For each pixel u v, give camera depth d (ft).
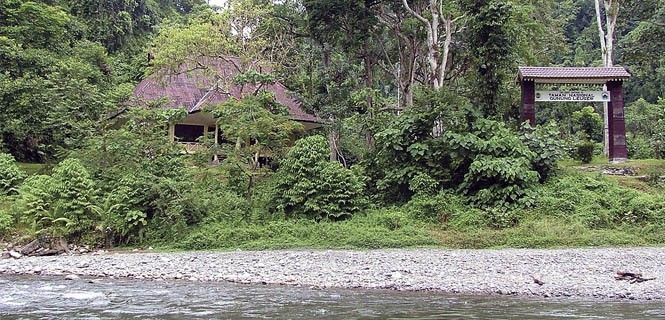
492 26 82.23
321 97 99.71
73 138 83.10
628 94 176.55
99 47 122.52
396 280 42.29
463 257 53.36
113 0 150.41
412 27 98.53
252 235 66.49
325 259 53.52
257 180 75.25
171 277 45.83
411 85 100.01
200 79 104.42
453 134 72.90
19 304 32.94
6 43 99.04
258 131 73.26
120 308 31.76
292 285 41.52
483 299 35.09
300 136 100.32
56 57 108.58
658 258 51.24
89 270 49.49
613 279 41.68
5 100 89.66
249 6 96.17
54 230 63.57
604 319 28.55
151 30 161.48
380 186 76.18
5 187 78.74
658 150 102.63
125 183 67.87
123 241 66.18
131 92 95.55
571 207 68.08
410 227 67.72
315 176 72.18
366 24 96.27
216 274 46.62
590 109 121.39
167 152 74.69
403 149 76.23
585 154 87.66
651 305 32.76
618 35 155.33
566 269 46.32
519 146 71.77
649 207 66.49
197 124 113.91
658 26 98.89
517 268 46.91
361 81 107.65
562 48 134.82
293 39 105.50
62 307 31.99
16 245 63.36
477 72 85.15
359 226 68.49
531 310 31.19
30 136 93.71
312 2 95.09
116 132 75.25
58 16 112.98
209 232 66.59
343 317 29.22
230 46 94.43
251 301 34.37
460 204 71.00
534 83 81.76
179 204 66.80
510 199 69.26
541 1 120.88
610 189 71.56
